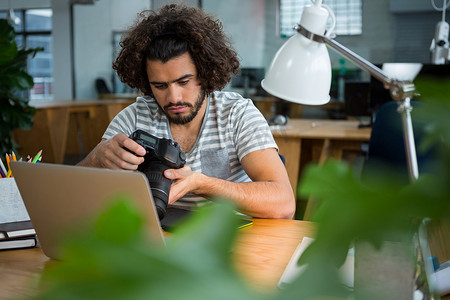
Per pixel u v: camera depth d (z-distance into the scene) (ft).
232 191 4.42
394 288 1.79
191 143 5.37
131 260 0.47
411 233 0.70
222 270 0.49
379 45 20.35
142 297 0.45
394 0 20.02
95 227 0.50
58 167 2.81
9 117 12.71
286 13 21.56
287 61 3.59
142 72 5.25
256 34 21.95
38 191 3.04
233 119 5.28
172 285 0.46
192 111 5.09
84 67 27.30
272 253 3.51
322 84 3.61
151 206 2.57
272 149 5.13
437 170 0.72
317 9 3.52
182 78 4.89
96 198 2.75
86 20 26.86
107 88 26.73
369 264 1.79
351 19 20.54
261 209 4.52
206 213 0.55
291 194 4.83
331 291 0.58
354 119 16.05
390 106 7.61
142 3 24.81
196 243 0.51
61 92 27.99
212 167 5.30
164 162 3.78
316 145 12.35
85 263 0.47
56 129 19.85
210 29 5.09
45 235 3.29
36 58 28.22
